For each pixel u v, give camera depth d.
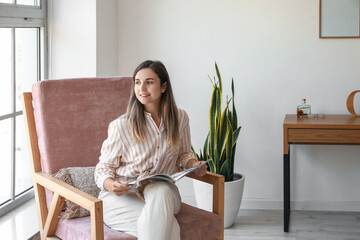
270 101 3.38
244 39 3.35
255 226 3.15
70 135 2.26
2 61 2.68
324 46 3.29
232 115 3.41
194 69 3.41
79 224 2.02
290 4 3.29
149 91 1.99
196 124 3.46
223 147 3.11
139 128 2.01
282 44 3.32
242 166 3.46
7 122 2.78
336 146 3.36
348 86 3.30
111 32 3.35
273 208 3.46
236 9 3.33
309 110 3.19
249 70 3.37
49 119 2.21
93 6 3.06
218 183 2.13
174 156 2.11
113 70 3.40
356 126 2.88
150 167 2.04
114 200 2.00
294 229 3.09
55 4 3.10
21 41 2.87
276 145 3.41
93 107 2.32
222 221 2.15
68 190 1.92
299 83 3.34
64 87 2.27
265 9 3.31
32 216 2.78
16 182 2.92
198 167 2.01
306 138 2.96
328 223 3.19
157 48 3.44
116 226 1.96
